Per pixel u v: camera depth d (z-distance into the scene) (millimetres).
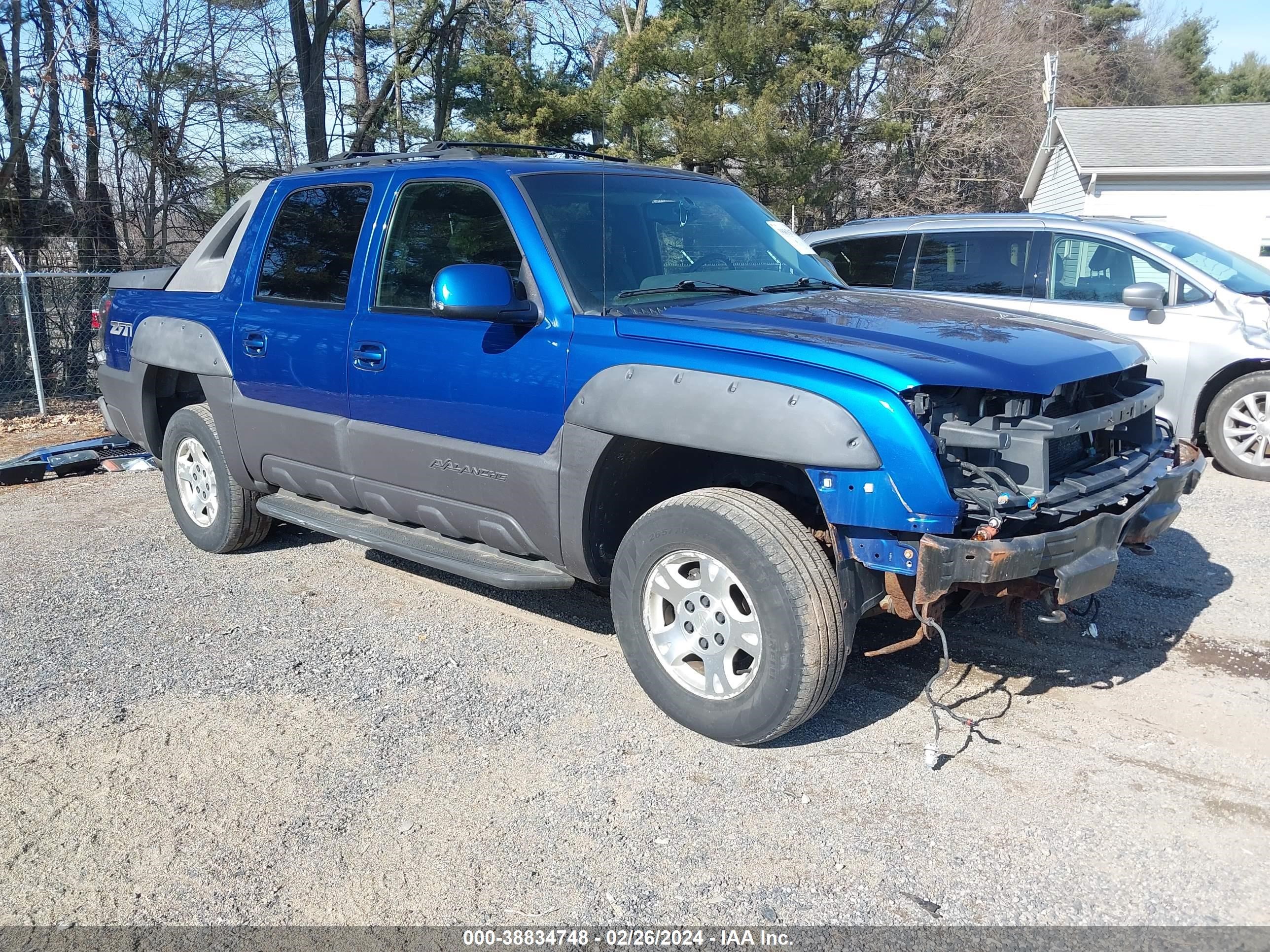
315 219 5020
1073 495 3375
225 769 3541
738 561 3398
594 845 3064
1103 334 4078
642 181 4594
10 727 3875
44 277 12000
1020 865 2924
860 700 3980
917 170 32750
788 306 3945
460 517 4301
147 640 4707
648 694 3824
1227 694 3982
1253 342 7297
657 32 20906
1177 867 2898
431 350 4219
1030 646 4480
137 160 17656
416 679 4242
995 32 35812
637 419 3527
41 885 2936
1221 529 6168
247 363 5172
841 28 26172
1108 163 20391
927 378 3129
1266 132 21141
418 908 2803
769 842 3057
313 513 5121
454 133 25641
